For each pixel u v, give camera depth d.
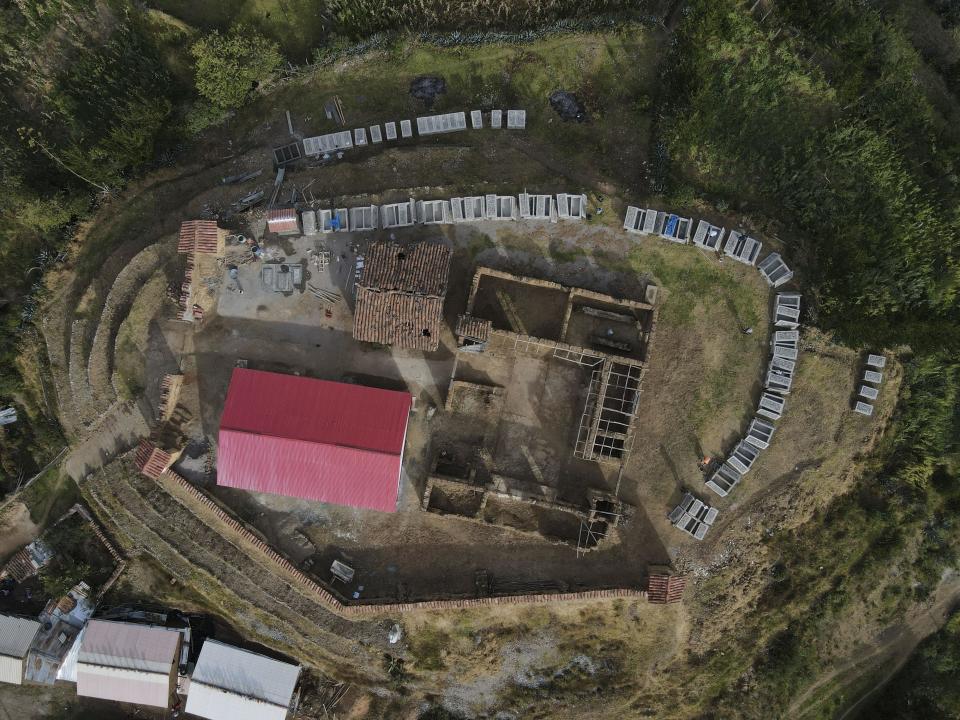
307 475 30.88
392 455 30.39
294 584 34.12
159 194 36.19
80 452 35.44
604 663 34.97
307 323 33.59
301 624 34.66
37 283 36.72
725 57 36.00
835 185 35.62
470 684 35.09
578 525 33.44
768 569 35.16
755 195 35.53
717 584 34.38
